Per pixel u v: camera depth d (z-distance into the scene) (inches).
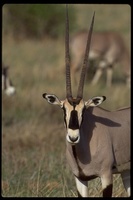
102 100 722.2
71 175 965.8
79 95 724.7
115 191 855.7
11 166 1058.1
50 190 898.1
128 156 800.9
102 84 2101.4
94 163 758.5
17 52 2482.8
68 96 724.0
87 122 759.7
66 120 706.8
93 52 2224.4
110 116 792.9
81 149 750.5
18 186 916.0
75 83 1962.4
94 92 1849.2
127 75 2185.0
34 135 1261.1
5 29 2832.2
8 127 1408.7
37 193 872.9
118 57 2237.9
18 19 2888.8
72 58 2282.2
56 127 1338.6
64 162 1014.4
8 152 1143.0
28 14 2896.2
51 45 2691.9
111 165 770.2
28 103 1583.4
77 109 708.0
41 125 1391.5
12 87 1691.7
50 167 1008.9
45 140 1243.2
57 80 2017.7
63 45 2701.8
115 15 3474.4
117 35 2265.0
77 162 759.1
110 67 2196.1
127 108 823.1
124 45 2262.6
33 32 2925.7
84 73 735.7
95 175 767.1
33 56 2439.7
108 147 764.6
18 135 1275.8
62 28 2974.9
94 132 761.6
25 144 1226.6
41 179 948.6
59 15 2960.1
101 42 2217.0
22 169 1030.4
